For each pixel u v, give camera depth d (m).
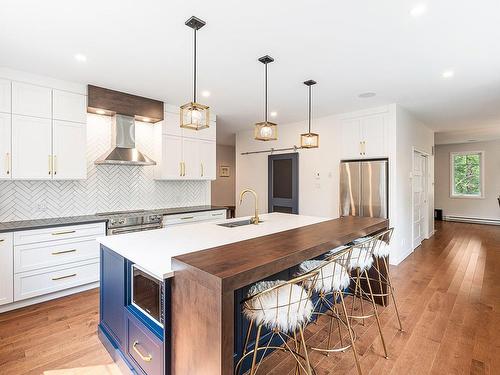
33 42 2.42
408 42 2.44
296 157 5.63
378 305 2.96
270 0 1.87
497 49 2.56
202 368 1.33
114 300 2.11
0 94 2.94
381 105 4.41
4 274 2.78
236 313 1.88
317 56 2.71
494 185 8.27
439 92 3.77
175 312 1.51
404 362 2.04
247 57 2.73
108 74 3.17
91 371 1.94
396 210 4.32
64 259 3.15
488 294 3.24
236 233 2.45
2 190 3.21
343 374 1.91
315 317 2.59
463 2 1.89
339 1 1.88
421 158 5.93
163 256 1.75
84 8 1.94
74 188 3.73
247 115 5.12
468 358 2.08
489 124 5.97
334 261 1.77
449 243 5.86
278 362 2.05
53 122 3.28
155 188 4.58
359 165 4.56
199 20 2.09
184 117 2.29
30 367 1.97
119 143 3.85
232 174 9.70
